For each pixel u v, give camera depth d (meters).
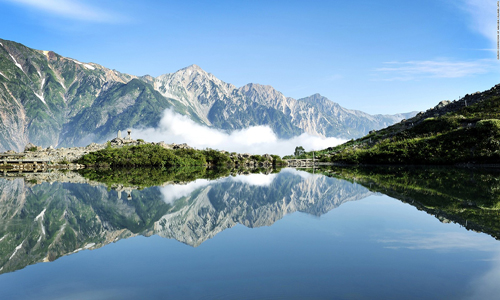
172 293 17.33
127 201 53.66
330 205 44.12
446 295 16.55
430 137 160.00
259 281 18.59
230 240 27.20
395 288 17.41
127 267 21.36
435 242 25.14
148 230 32.81
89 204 50.28
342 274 19.36
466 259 21.41
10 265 22.14
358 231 29.06
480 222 31.59
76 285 18.62
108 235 30.53
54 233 31.48
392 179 81.81
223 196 60.66
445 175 89.94
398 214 36.00
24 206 48.12
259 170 161.38
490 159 129.62
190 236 29.78
